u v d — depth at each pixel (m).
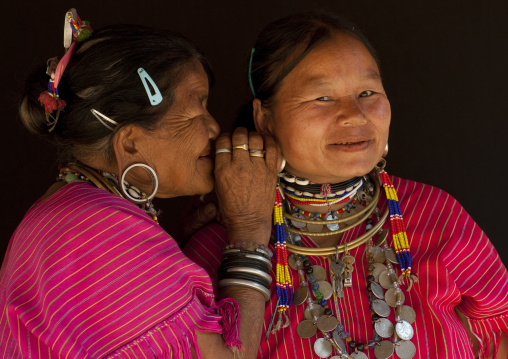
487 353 2.14
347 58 1.92
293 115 1.95
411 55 3.80
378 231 2.08
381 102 1.95
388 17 3.82
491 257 2.10
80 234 1.66
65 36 1.85
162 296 1.66
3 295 1.75
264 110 2.07
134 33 1.84
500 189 3.74
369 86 1.93
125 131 1.82
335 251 2.02
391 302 1.96
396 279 1.98
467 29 3.79
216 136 2.01
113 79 1.78
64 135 1.84
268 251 1.92
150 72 1.81
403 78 3.80
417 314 1.96
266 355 1.95
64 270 1.63
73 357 1.61
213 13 3.85
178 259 1.71
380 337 1.93
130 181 1.90
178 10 3.84
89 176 1.85
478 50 3.78
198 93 1.91
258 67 2.04
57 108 1.79
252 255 1.87
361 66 1.93
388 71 3.80
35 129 1.91
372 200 2.09
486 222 3.73
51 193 1.86
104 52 1.79
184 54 1.89
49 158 3.75
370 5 3.83
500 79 3.76
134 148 1.85
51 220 1.70
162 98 1.83
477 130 3.76
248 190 1.95
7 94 3.75
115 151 1.82
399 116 3.79
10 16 3.78
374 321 1.94
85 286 1.63
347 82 1.92
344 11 3.83
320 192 2.05
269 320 1.96
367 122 1.92
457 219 2.09
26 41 3.79
